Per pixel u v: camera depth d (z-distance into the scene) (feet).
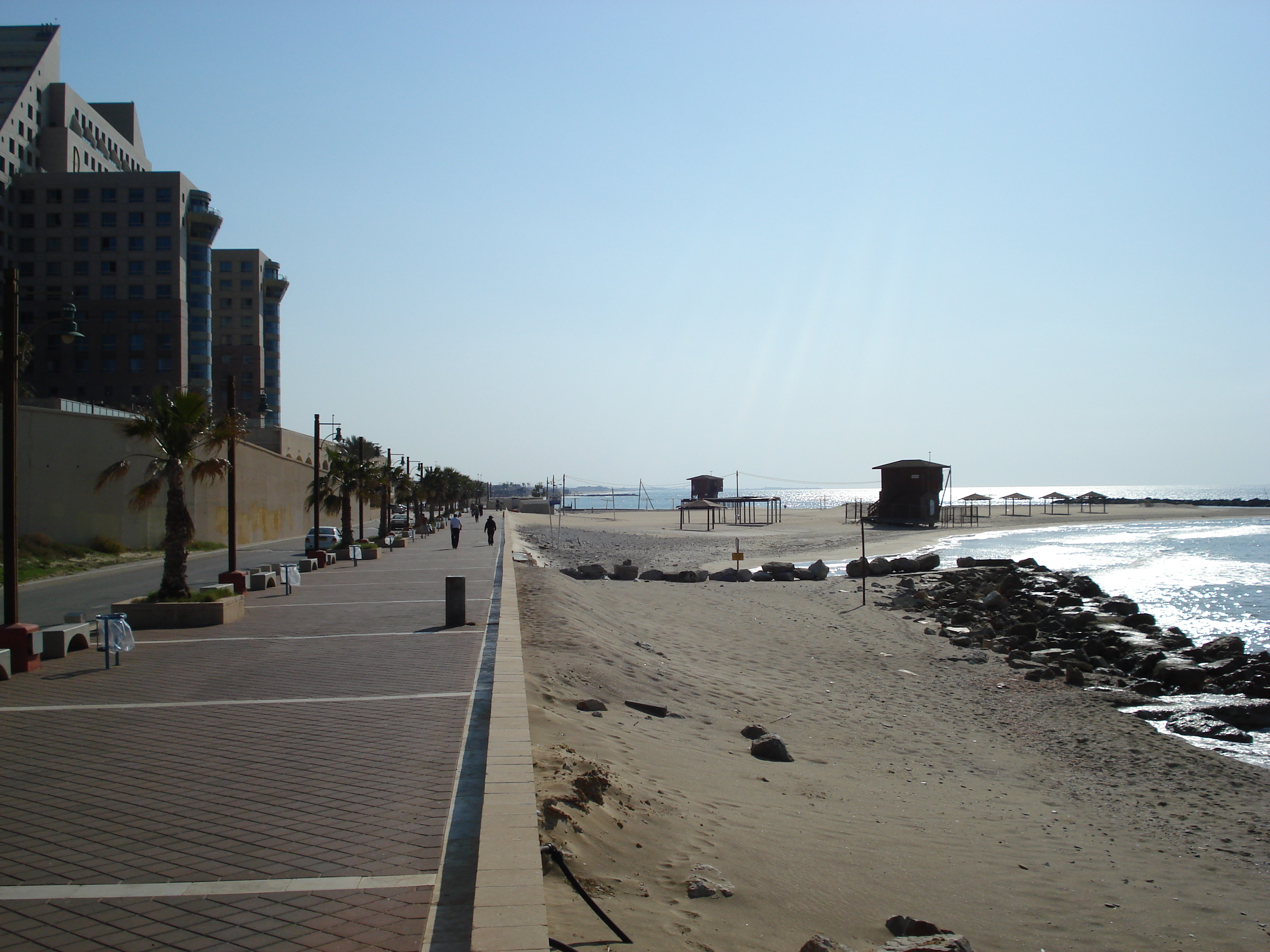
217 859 17.79
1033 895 24.64
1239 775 40.65
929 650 73.46
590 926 17.01
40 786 22.71
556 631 55.88
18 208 296.51
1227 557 186.19
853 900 21.98
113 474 58.49
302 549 163.43
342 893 16.19
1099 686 61.98
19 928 14.88
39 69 311.88
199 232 311.47
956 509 428.15
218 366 421.18
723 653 66.08
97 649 45.01
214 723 29.35
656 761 31.65
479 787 22.34
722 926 18.49
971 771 39.29
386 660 41.22
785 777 33.88
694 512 439.22
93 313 297.94
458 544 154.10
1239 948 22.15
